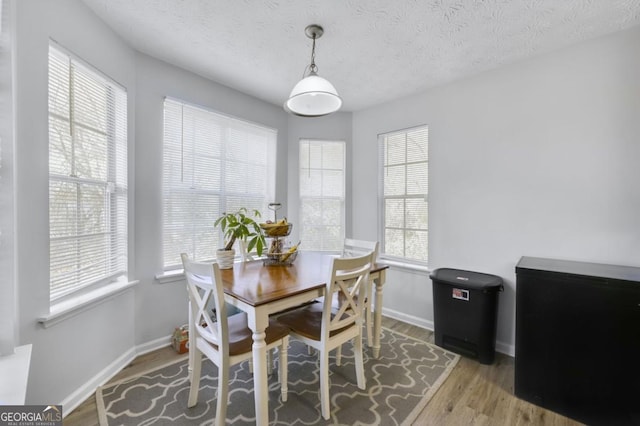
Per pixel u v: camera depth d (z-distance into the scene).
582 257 1.99
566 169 2.05
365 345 2.46
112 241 2.04
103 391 1.78
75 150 1.71
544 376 1.67
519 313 1.76
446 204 2.69
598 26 1.81
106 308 1.92
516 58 2.23
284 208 3.43
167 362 2.12
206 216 2.71
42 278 1.45
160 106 2.35
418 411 1.64
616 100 1.86
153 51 2.22
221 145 2.83
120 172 2.10
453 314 2.31
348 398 1.75
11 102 1.25
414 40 2.01
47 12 1.48
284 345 1.67
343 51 2.17
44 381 1.47
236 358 1.45
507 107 2.32
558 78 2.08
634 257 1.81
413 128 2.98
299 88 1.67
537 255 2.18
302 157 3.51
